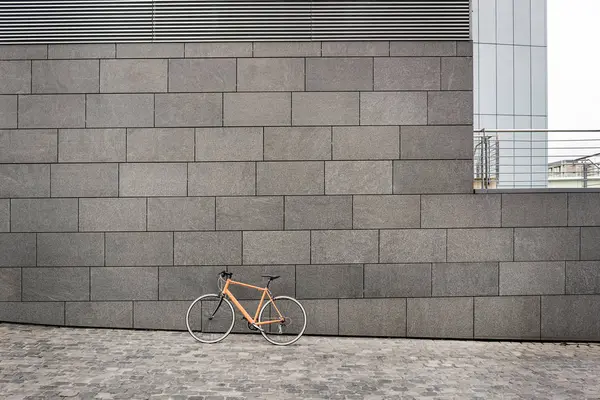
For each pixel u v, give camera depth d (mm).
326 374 5441
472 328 7219
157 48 7336
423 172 7281
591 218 7234
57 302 7316
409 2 7387
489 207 7242
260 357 6074
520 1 12773
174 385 5020
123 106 7316
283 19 7363
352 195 7281
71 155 7312
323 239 7254
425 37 7375
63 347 6352
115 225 7305
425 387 5055
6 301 7371
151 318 7270
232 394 4789
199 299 6934
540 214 7238
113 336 6930
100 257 7293
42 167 7324
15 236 7332
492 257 7227
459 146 7281
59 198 7316
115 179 7312
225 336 6742
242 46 7324
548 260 7227
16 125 7344
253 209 7277
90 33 7359
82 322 7309
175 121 7305
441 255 7246
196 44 7328
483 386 5105
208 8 7371
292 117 7289
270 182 7277
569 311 7215
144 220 7285
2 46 7371
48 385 4980
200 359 5941
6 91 7352
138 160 7305
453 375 5469
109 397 4668
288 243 7254
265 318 6938
